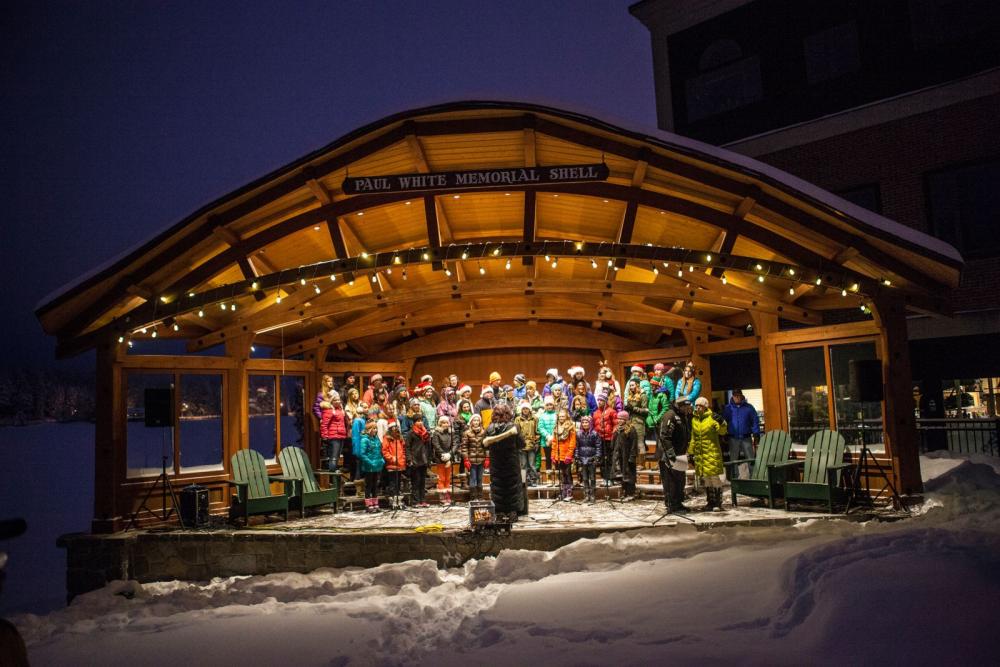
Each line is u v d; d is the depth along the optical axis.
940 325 15.82
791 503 10.68
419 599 7.86
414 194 10.68
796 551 7.66
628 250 10.31
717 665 4.81
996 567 6.06
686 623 5.82
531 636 5.87
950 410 15.82
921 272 10.04
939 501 9.96
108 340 10.77
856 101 17.56
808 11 18.58
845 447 10.25
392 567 8.80
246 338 12.30
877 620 5.07
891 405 10.21
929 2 16.66
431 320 15.20
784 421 12.08
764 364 12.38
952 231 16.09
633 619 6.05
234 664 5.98
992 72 15.48
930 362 16.16
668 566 7.76
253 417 13.02
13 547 19.11
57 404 62.06
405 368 16.48
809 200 9.60
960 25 16.17
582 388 12.72
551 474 13.45
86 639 7.16
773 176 9.83
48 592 14.12
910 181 16.53
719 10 20.16
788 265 10.29
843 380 11.75
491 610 6.78
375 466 11.37
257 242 11.01
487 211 12.09
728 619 5.82
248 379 12.59
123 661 6.25
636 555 8.53
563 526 9.27
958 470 11.62
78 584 9.94
